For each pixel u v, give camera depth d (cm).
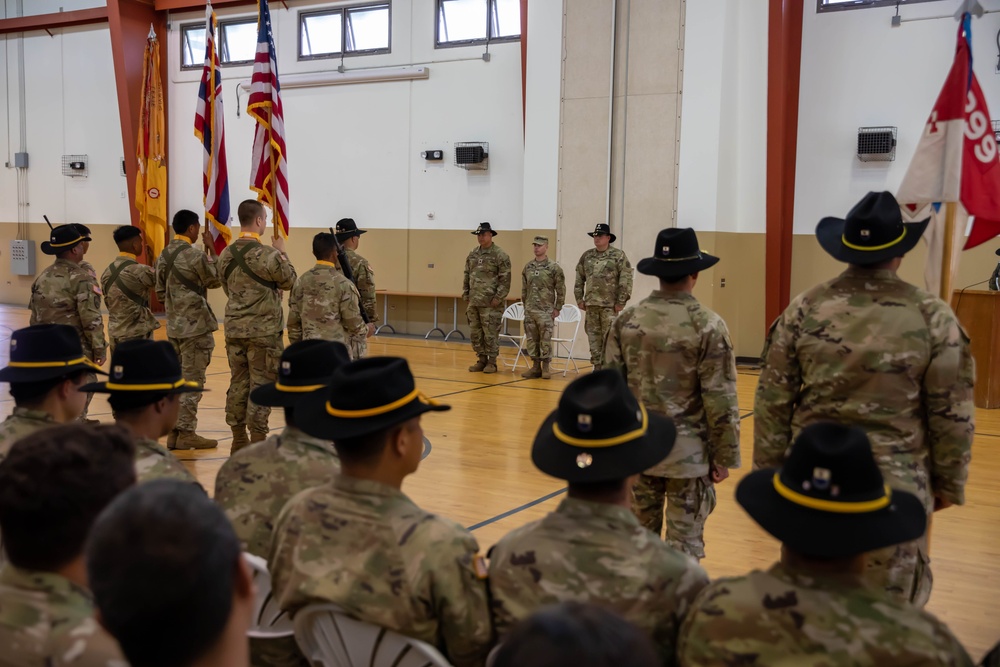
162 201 1355
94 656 132
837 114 991
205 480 512
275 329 557
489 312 977
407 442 188
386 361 197
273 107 660
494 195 1218
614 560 169
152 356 254
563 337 1127
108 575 96
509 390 862
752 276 1047
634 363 323
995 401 803
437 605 175
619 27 1055
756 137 1027
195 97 1442
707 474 323
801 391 263
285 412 244
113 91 1538
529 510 467
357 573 176
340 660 186
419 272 1288
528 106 1120
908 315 241
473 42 1216
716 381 312
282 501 234
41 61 1599
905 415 241
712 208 1019
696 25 1012
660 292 327
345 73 1305
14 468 134
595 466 176
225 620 99
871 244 245
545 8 1101
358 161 1319
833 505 151
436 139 1255
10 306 1670
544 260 949
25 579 136
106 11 1501
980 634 323
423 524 180
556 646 77
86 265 576
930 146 318
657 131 1040
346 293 566
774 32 966
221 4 1379
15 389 262
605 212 1073
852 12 975
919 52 950
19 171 1645
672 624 170
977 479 548
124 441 146
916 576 245
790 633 146
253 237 553
